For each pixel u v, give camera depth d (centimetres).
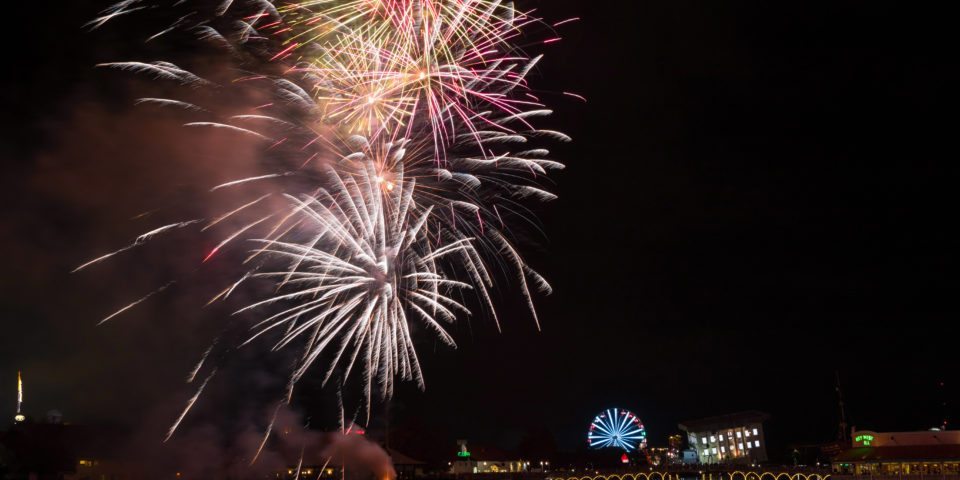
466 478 11000
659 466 12238
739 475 11762
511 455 16212
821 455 15788
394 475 8081
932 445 10981
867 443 11469
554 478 11644
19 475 6112
